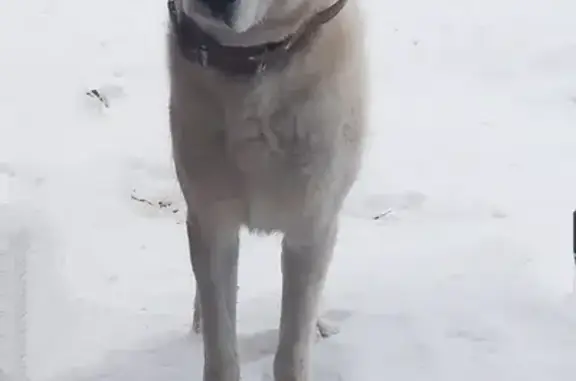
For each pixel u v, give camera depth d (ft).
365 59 6.68
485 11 14.76
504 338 7.49
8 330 7.35
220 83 6.31
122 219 8.66
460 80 12.05
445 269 8.20
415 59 12.71
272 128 6.38
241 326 7.62
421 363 7.30
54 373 7.13
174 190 9.07
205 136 6.44
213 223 6.70
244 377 7.21
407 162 9.78
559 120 10.78
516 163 9.82
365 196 9.18
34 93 10.71
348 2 6.45
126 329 7.53
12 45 12.32
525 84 11.91
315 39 6.27
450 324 7.63
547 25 14.11
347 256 8.34
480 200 9.17
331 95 6.40
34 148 9.61
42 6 14.11
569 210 9.04
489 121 10.70
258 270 8.13
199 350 7.40
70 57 12.05
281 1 6.08
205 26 6.19
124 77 11.51
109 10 14.24
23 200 8.72
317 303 6.86
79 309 7.64
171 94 6.51
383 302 7.84
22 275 7.80
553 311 7.73
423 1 15.24
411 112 10.89
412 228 8.74
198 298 7.29
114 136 9.96
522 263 8.27
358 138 6.67
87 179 9.17
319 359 7.32
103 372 7.18
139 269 8.07
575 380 7.15
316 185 6.54
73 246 8.25
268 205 6.61
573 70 12.35
